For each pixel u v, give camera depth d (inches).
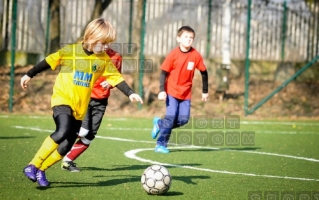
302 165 534.0
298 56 1255.5
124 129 791.7
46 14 1109.1
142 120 922.1
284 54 1246.9
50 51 1115.3
